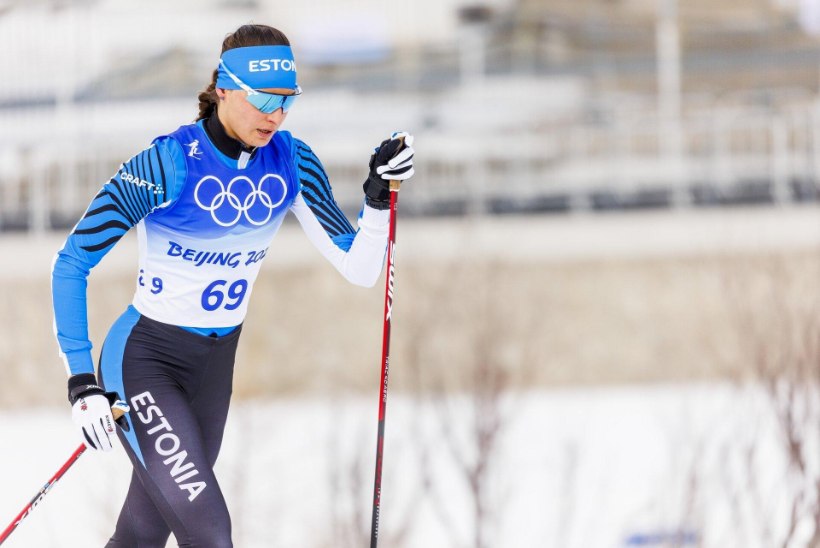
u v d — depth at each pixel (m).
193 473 10.08
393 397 27.42
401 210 44.31
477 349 31.28
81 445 10.62
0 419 29.56
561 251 38.47
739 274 30.03
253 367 31.78
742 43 60.84
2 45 51.81
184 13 55.09
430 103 55.84
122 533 11.24
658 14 58.50
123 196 10.10
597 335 33.97
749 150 50.06
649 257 36.56
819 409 19.86
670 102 54.00
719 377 28.25
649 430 25.34
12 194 46.88
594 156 50.66
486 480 21.36
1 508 22.12
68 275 10.09
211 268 10.66
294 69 10.18
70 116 50.91
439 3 58.41
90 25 53.34
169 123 52.09
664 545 19.34
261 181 10.54
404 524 20.45
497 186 47.94
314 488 21.31
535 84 58.91
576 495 21.91
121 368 10.76
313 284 34.25
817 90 57.19
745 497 18.84
